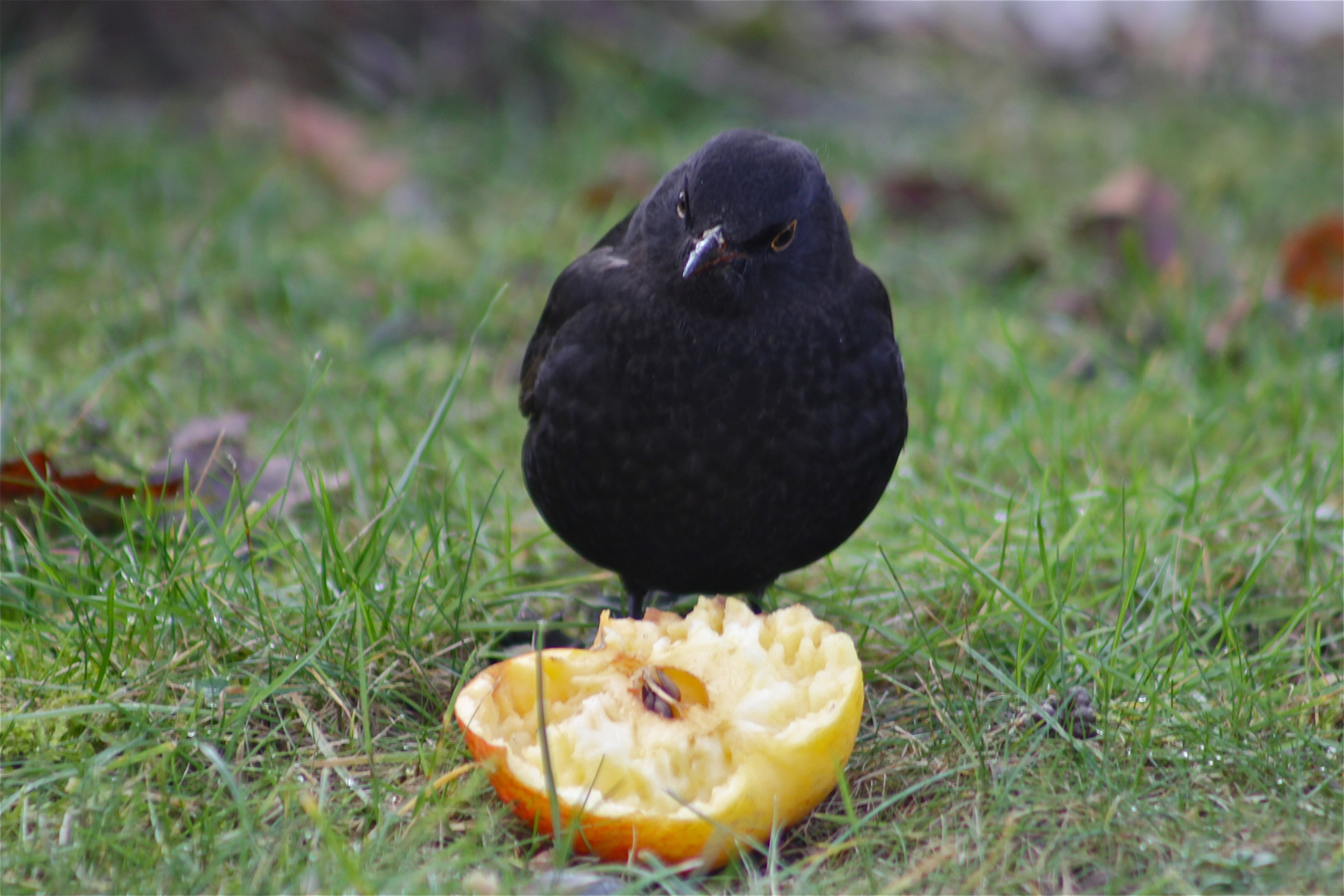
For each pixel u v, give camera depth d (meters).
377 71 18.73
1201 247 13.70
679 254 6.50
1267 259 13.73
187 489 7.06
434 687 6.62
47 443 8.59
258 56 18.58
